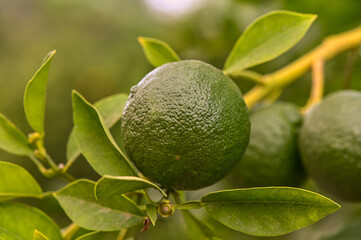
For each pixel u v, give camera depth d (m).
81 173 1.28
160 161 0.41
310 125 0.51
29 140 0.48
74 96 0.43
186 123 0.41
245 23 0.77
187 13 0.86
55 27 1.71
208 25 0.82
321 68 0.56
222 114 0.42
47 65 0.44
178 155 0.41
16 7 1.78
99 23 1.63
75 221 0.44
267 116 0.53
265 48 0.47
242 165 0.53
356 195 0.50
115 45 1.56
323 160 0.50
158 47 0.50
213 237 0.45
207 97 0.42
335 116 0.50
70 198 0.45
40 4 1.75
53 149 1.52
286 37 0.47
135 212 0.44
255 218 0.42
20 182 0.47
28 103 0.46
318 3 0.66
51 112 1.54
